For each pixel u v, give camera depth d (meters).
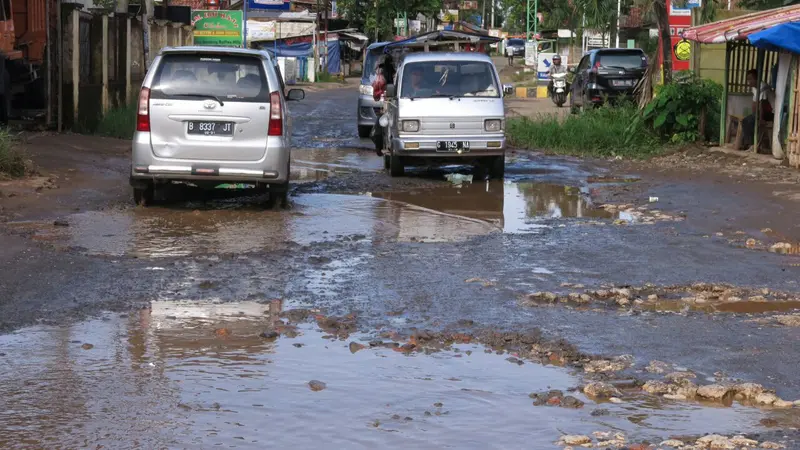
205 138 12.05
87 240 9.92
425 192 14.98
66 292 7.69
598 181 16.56
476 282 8.41
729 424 4.99
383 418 5.03
